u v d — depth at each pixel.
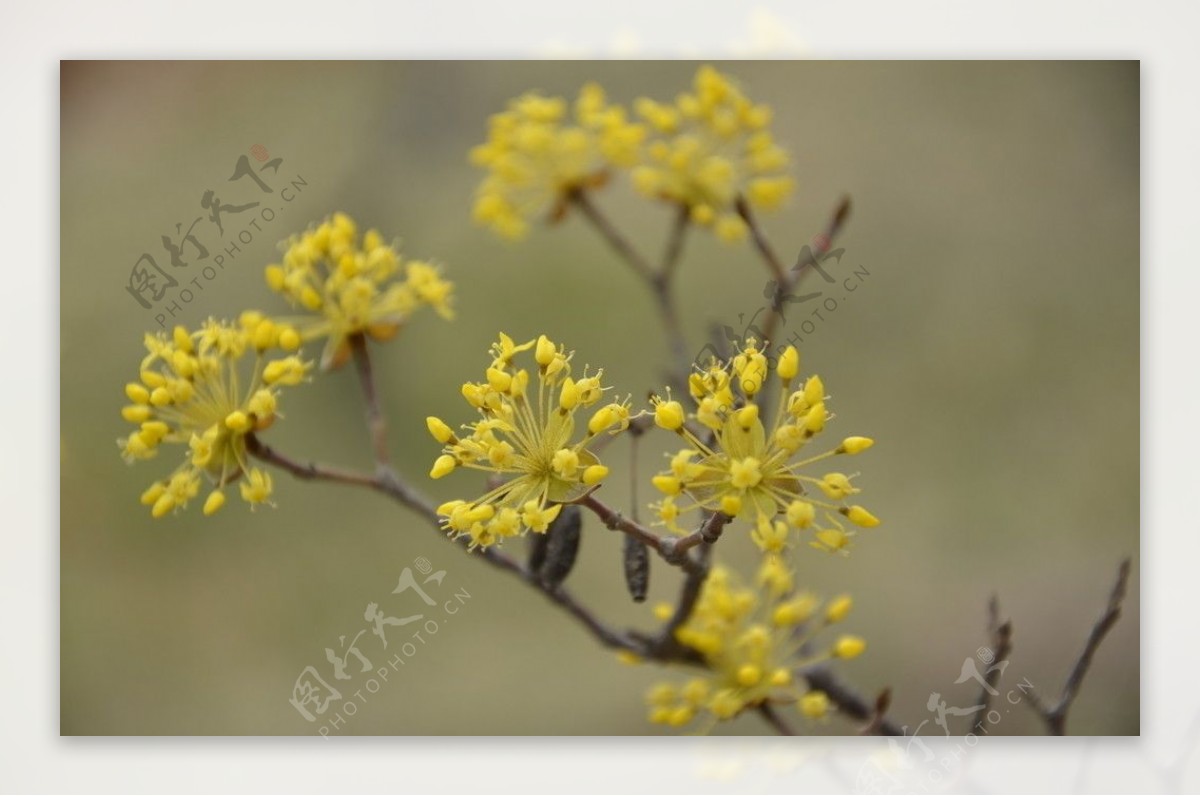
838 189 3.68
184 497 1.74
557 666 3.37
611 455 3.20
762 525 1.40
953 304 3.72
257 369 1.80
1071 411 3.66
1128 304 3.70
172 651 3.36
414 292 2.01
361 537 3.52
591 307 3.71
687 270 3.68
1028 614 3.41
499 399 1.47
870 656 3.36
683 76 3.62
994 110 3.72
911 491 3.61
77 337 3.28
